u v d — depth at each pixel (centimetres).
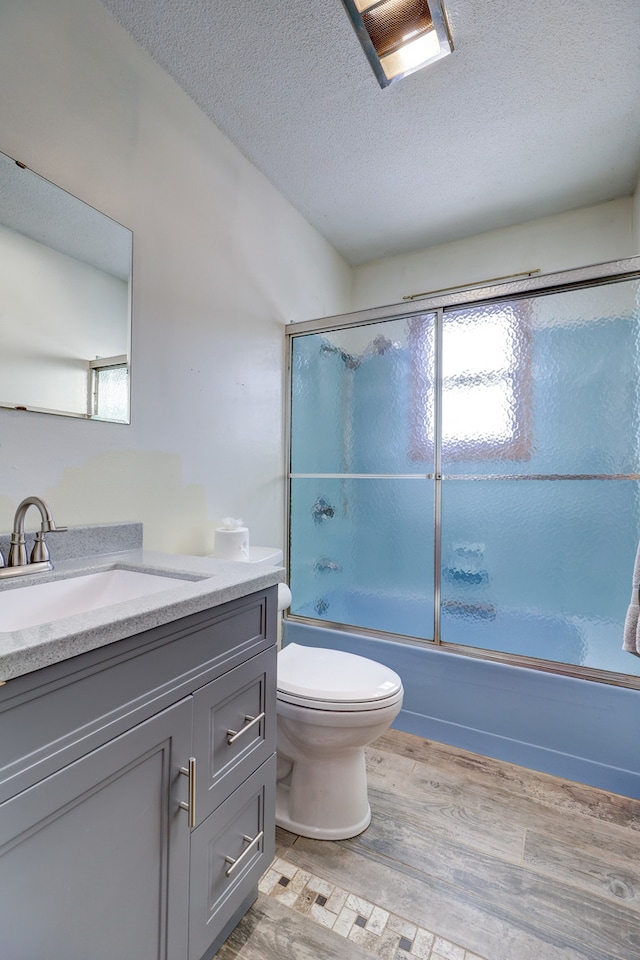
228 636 94
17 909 57
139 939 75
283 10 133
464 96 166
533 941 103
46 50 116
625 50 146
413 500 206
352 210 237
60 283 120
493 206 234
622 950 101
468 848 129
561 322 178
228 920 96
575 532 176
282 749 136
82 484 126
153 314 149
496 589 189
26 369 112
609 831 137
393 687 134
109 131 133
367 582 215
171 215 156
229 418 186
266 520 214
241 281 194
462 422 196
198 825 86
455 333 197
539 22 137
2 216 107
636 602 137
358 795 136
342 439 222
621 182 214
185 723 83
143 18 135
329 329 222
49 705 60
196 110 168
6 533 105
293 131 183
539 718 171
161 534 153
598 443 172
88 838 66
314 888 115
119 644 70
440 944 101
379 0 128
